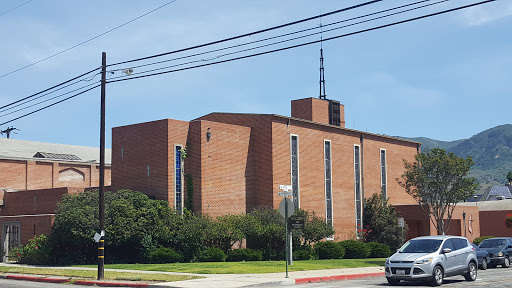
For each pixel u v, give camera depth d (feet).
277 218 122.62
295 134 139.74
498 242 110.32
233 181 129.70
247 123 137.39
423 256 67.87
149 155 122.72
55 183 175.83
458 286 65.62
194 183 122.01
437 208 122.83
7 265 107.24
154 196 120.16
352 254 134.00
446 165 119.55
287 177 135.44
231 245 116.88
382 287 65.72
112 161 129.39
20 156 177.37
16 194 143.23
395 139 179.32
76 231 104.22
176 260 107.65
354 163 160.66
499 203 214.48
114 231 105.09
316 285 69.15
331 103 171.73
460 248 73.36
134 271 85.76
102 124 83.20
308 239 127.34
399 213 160.15
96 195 113.39
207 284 65.98
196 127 123.65
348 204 155.63
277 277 74.54
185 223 113.09
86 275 81.41
